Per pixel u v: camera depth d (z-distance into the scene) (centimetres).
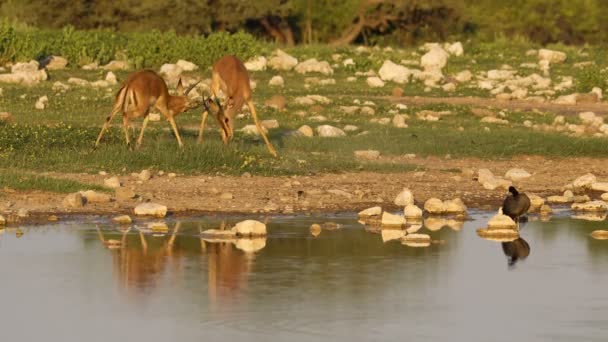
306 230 5112
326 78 11562
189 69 11544
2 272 4228
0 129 6944
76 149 6562
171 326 3581
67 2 17650
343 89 10844
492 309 3841
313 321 3659
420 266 4459
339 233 5075
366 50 14350
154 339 3441
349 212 5584
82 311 3741
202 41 12056
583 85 11331
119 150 6469
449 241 4978
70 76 10775
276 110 9125
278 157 6762
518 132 8294
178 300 3888
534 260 4609
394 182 6375
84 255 4506
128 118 6569
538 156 7506
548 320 3725
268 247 4734
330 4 19912
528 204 5531
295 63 12112
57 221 5131
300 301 3900
